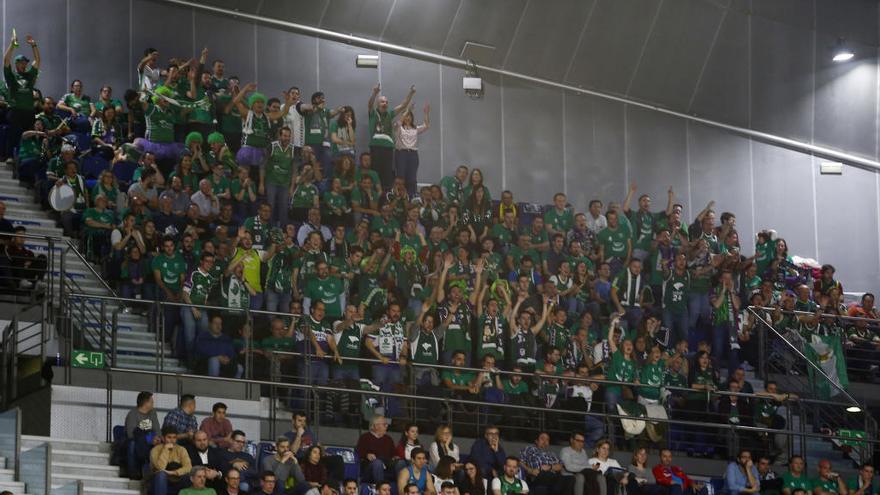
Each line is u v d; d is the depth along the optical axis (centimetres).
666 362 4922
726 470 4547
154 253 4622
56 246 4750
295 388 4406
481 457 4225
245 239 4669
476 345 4812
